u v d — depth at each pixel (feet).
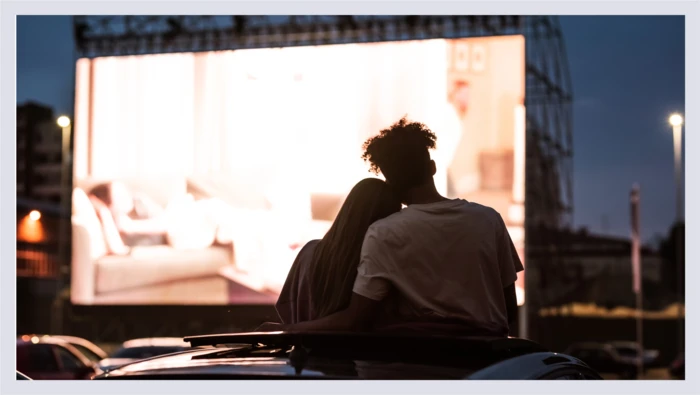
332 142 90.74
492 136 88.53
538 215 97.40
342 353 7.66
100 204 96.73
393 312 8.93
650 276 163.43
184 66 95.35
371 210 9.29
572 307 139.74
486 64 88.58
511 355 8.08
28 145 143.13
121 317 96.53
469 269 8.97
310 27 90.68
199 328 102.53
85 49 96.48
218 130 94.38
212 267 93.35
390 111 89.66
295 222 91.25
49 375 45.85
